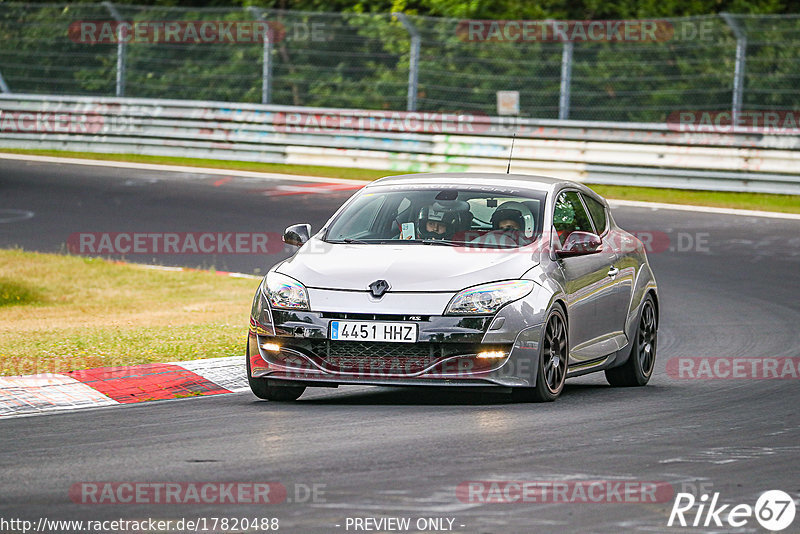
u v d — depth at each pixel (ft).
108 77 411.95
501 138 323.57
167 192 293.23
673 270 211.82
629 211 273.54
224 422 93.40
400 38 371.76
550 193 114.42
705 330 160.25
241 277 207.31
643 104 378.73
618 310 118.11
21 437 87.30
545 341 103.19
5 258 219.82
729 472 76.02
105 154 360.48
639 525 63.05
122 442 85.15
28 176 315.17
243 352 130.11
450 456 79.66
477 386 98.68
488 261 103.14
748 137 304.09
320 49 398.83
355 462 77.66
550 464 77.46
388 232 110.32
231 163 347.36
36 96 369.09
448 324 98.12
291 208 272.92
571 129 321.73
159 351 127.85
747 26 365.40
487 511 65.16
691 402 106.73
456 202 112.16
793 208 281.13
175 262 221.66
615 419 95.61
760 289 194.59
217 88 405.18
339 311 99.30
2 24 420.77
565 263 108.58
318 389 114.21
